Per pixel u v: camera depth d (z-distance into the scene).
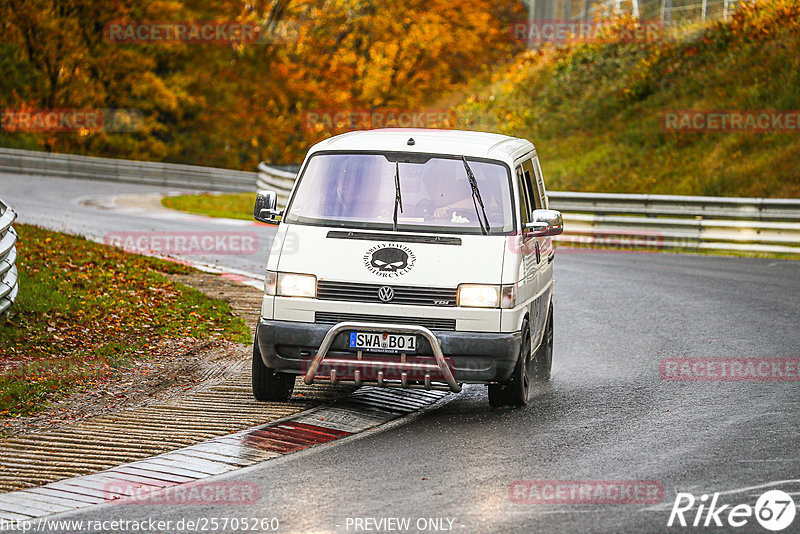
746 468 19.39
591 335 34.44
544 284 27.62
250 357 30.84
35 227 50.88
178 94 152.88
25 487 18.75
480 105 111.50
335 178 25.22
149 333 33.16
